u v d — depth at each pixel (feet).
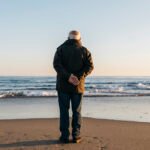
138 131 23.20
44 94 82.02
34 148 17.12
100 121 29.76
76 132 18.56
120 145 18.07
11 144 18.01
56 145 17.85
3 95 77.82
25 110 43.83
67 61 18.65
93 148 17.21
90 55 18.95
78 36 18.99
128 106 49.98
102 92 91.71
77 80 18.15
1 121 29.14
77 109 18.62
